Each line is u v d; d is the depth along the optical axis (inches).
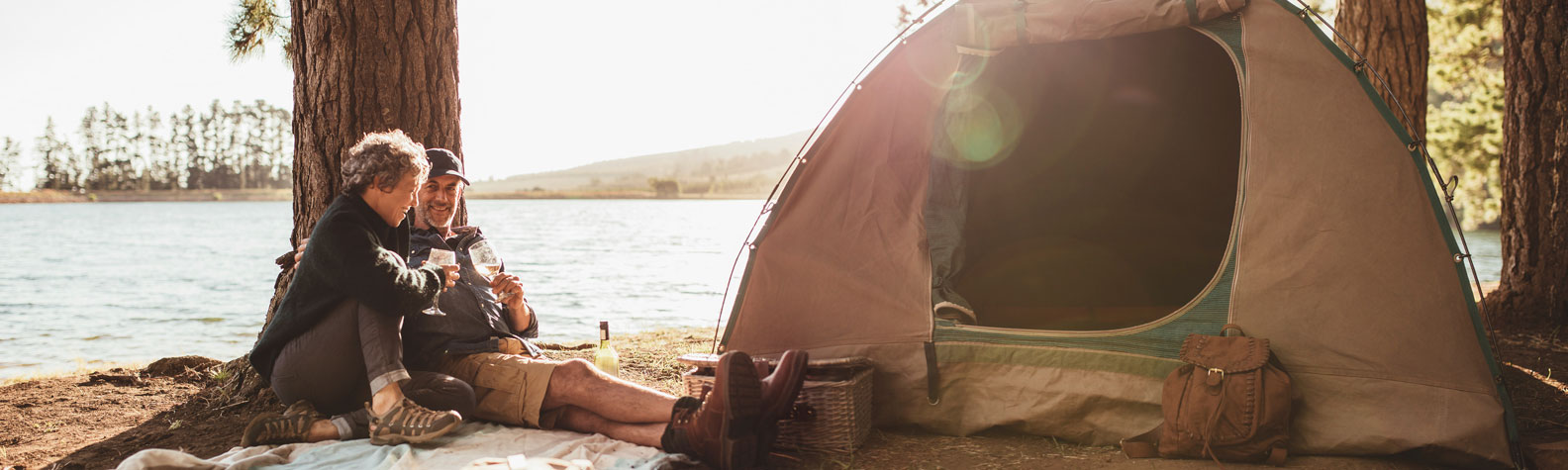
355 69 170.2
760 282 152.9
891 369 143.9
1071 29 137.6
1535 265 252.7
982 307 219.1
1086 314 208.8
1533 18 252.1
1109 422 132.1
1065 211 237.9
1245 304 127.9
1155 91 213.9
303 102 174.9
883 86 150.2
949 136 149.4
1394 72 274.1
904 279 145.9
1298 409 125.0
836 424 127.0
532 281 579.2
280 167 5088.6
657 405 125.1
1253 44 131.4
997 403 137.9
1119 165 231.8
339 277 117.3
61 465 128.7
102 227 1984.5
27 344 350.9
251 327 410.9
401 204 126.0
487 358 133.4
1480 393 119.0
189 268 816.9
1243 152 130.6
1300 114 128.0
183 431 146.9
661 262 751.1
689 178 6929.1
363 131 170.7
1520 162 255.8
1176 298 231.6
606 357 165.2
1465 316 120.8
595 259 786.8
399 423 117.8
